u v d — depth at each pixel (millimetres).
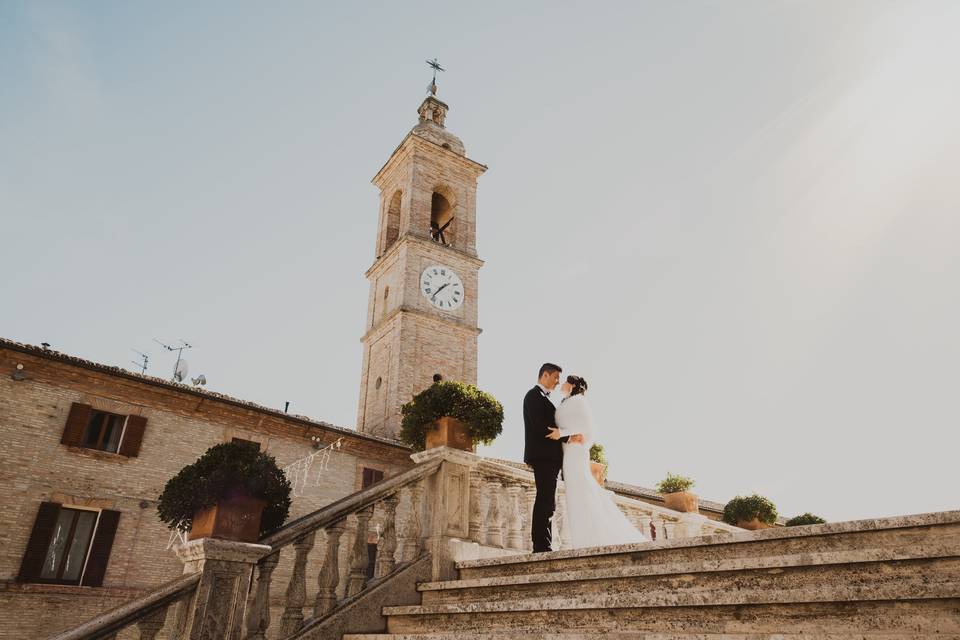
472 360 28688
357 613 5598
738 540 3969
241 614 4766
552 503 6430
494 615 4668
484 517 7547
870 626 2920
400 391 25766
